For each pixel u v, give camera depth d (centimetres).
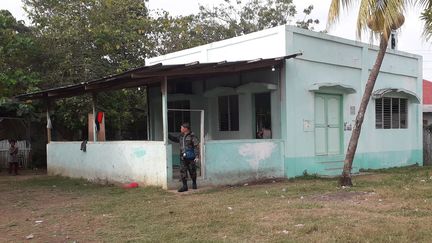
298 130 1350
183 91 1622
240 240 624
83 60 1855
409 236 613
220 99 1528
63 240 667
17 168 1747
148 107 1738
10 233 723
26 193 1162
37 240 672
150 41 2102
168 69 1049
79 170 1448
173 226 725
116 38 1909
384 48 1060
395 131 1744
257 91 1376
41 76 1833
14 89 1748
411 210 789
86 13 1923
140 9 2122
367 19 966
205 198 973
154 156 1130
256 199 947
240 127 1457
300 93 1353
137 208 886
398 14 960
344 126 1499
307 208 828
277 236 636
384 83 1683
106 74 1878
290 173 1326
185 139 1081
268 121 1378
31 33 1922
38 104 1894
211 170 1162
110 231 711
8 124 1995
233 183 1203
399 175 1351
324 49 1429
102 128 1405
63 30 1870
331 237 617
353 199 916
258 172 1260
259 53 1384
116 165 1266
